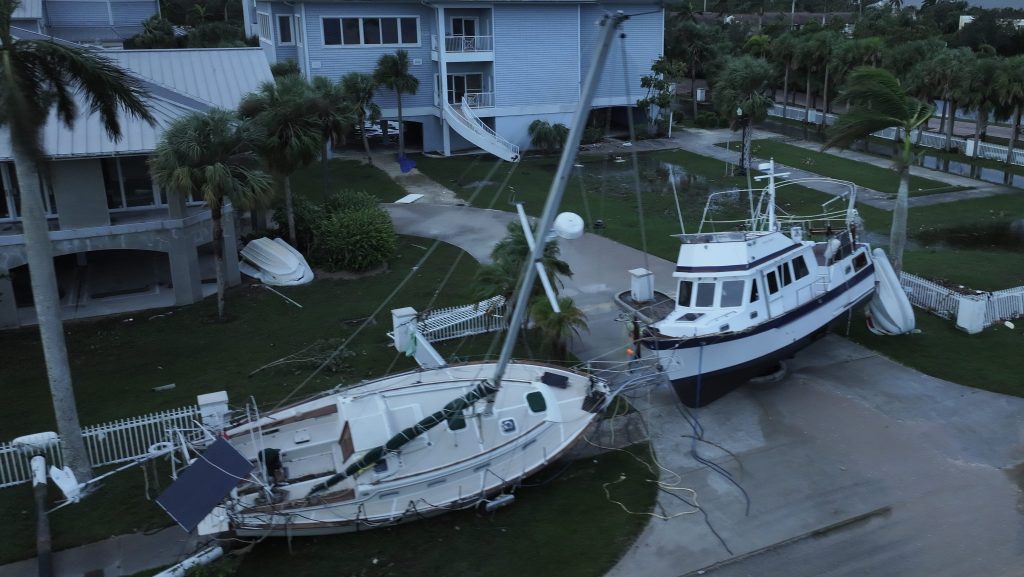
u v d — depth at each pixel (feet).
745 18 352.90
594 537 44.62
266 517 42.83
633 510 47.06
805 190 123.85
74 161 71.82
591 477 50.52
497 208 116.26
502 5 146.72
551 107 157.69
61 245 73.15
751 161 145.07
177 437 49.65
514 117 155.63
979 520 45.37
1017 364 64.69
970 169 138.10
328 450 49.26
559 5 150.92
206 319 75.87
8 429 55.62
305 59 145.38
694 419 57.72
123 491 49.37
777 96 226.79
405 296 81.46
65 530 45.42
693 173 138.10
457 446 47.29
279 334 72.33
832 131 74.79
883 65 165.89
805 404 59.36
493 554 43.24
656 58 167.63
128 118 74.95
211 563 42.04
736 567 42.14
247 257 87.92
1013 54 231.30
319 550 43.68
